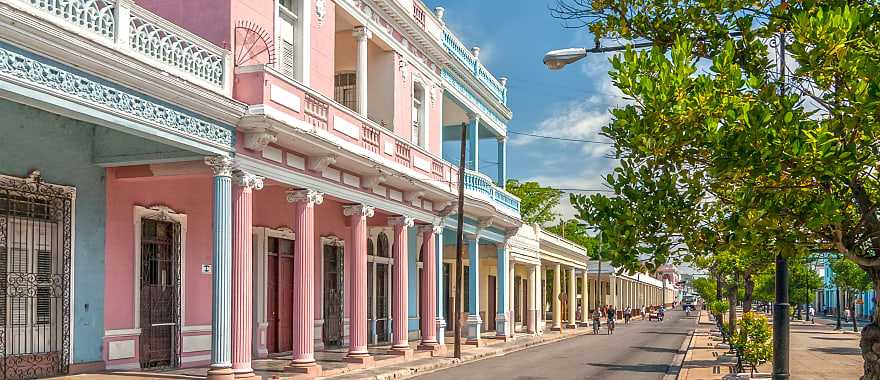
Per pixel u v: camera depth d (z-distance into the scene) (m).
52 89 10.55
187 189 17.50
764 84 6.39
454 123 31.48
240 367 14.71
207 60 14.20
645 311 82.88
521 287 47.22
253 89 15.00
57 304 14.37
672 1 7.41
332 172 18.38
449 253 35.28
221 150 14.41
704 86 5.96
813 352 29.83
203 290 17.81
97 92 11.42
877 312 6.98
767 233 6.42
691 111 5.99
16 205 13.66
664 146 6.25
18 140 13.62
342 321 24.25
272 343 21.00
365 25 20.50
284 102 15.68
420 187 22.36
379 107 22.38
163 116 12.86
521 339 34.66
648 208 6.59
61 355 14.32
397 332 22.50
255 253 20.22
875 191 6.59
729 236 6.73
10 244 13.57
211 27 15.13
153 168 15.23
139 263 16.12
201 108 13.70
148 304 16.38
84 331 14.80
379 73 22.45
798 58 5.75
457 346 24.31
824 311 96.06
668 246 6.70
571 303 50.06
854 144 5.70
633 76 6.32
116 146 14.91
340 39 21.92
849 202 6.45
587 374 20.25
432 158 24.23
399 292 22.52
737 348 17.67
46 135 14.14
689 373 19.47
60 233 14.50
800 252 6.57
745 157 5.71
